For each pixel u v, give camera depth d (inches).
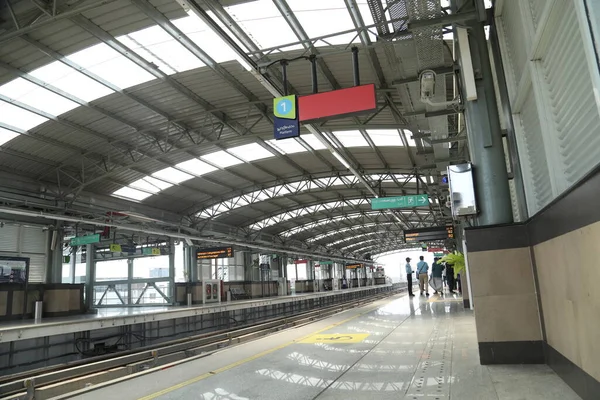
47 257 863.7
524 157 214.7
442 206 1146.7
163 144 748.0
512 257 193.9
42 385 392.2
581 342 126.6
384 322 392.2
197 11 350.9
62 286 826.8
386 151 866.1
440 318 397.4
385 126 642.8
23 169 748.6
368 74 556.7
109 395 173.9
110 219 868.0
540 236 167.6
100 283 1113.4
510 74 223.6
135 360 521.7
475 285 196.9
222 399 160.1
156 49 486.3
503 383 156.8
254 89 604.1
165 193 1001.5
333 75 559.5
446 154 568.1
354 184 1138.0
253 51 470.0
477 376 169.9
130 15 425.4
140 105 605.9
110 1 374.0
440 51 281.9
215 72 537.6
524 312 189.3
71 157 739.4
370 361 215.2
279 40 472.1
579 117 136.6
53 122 611.2
